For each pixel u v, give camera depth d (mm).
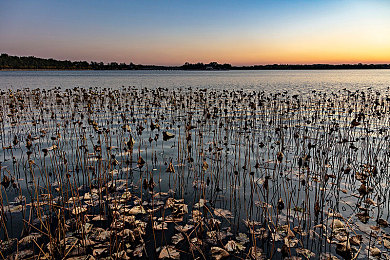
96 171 7996
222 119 16828
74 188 6875
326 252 4582
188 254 4562
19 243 4762
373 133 12820
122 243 4793
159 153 9930
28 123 15016
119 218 5566
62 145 10672
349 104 22562
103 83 52406
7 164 8469
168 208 6035
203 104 22484
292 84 53438
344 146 10195
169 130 13734
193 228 5320
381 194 6691
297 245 4773
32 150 9992
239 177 7250
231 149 10586
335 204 6223
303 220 5566
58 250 4574
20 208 5883
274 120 16594
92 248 4672
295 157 9516
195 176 7883
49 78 72938
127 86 44156
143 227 5273
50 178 7473
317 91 36281
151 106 21641
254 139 11977
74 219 5500
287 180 7543
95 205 6098
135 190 6891
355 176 7449
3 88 37344
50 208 5867
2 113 16922
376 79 77750
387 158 9086
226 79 77875
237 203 6324
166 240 4945
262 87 44188
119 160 9047
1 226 5242
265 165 8750
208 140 11898
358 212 5840
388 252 4551
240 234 5113
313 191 6902
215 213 5859
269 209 6031
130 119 16172
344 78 86125
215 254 4520
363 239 4922
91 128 13781
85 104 22000
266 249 4695
